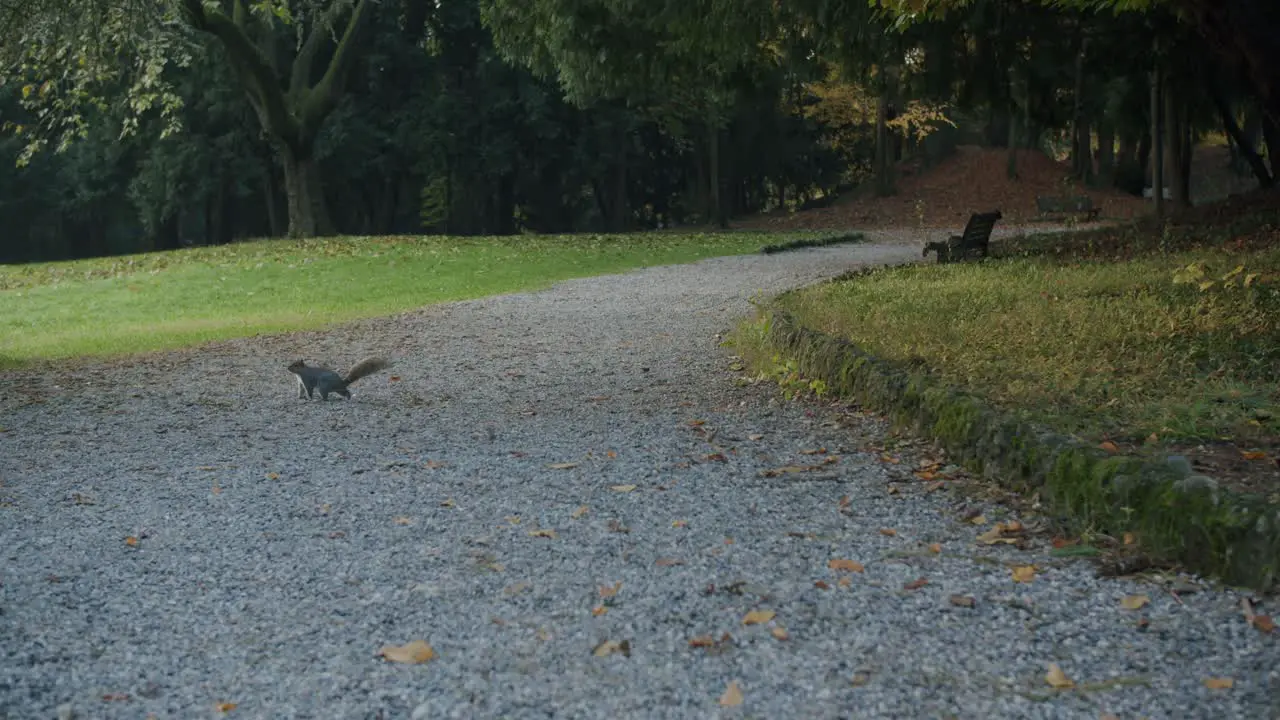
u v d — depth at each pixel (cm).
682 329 1364
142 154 4488
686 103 4203
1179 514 452
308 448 765
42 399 1012
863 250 2925
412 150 4612
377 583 474
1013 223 3997
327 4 3906
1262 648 374
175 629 428
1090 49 2095
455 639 410
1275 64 1330
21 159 1883
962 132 5503
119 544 543
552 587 462
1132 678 360
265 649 406
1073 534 502
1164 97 2644
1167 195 4759
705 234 3794
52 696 370
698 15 1750
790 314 1138
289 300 2030
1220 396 677
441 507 595
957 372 814
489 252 2817
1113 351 865
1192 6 1398
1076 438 562
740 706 350
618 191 4975
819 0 1652
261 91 3441
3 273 2841
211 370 1172
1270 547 415
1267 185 2569
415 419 860
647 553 502
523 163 4891
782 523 541
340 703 361
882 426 741
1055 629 401
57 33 1750
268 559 512
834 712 345
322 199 3678
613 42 1909
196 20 3131
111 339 1496
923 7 1146
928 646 390
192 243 6475
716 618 421
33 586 481
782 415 811
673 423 802
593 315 1565
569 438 765
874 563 478
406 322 1570
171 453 762
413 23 4606
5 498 643
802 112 5188
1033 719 336
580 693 363
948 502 565
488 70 4556
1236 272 1054
